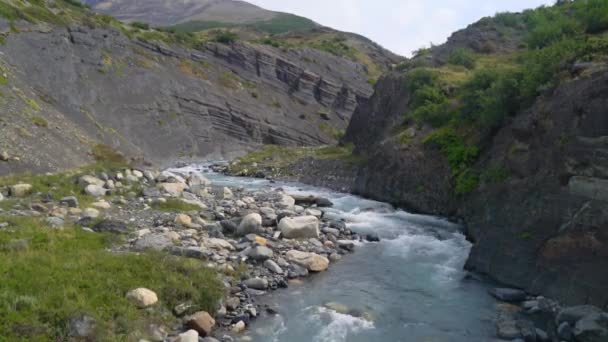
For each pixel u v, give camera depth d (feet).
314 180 110.32
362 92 288.10
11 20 133.08
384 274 44.50
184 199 66.74
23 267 31.27
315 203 78.89
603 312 30.66
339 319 34.24
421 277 43.75
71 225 46.26
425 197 74.08
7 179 65.62
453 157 70.44
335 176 107.86
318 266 44.86
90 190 62.90
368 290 40.27
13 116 90.53
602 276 32.45
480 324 33.81
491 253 43.65
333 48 360.48
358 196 90.27
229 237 51.21
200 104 183.42
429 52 146.82
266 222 56.54
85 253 36.58
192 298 32.91
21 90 108.06
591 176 36.19
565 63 51.34
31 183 63.00
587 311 31.19
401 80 118.62
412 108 100.99
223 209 64.23
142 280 33.42
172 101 172.86
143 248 41.68
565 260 35.86
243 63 238.89
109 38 171.42
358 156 119.85
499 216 45.37
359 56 371.97
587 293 32.99
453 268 46.39
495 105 63.98
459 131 74.23
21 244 35.88
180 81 186.60
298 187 103.45
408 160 79.97
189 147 161.38
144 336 27.84
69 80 136.87
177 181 82.48
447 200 70.03
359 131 139.85
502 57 124.36
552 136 43.24
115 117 144.05
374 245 54.54
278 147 183.83
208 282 35.45
